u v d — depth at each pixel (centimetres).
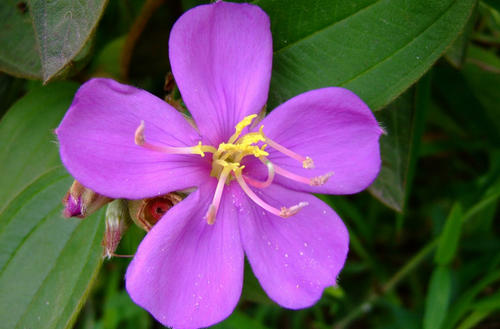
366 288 31
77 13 22
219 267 22
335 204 31
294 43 24
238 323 28
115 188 21
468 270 30
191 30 22
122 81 29
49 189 25
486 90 30
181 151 22
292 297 22
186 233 22
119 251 29
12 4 25
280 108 22
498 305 27
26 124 26
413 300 31
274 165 23
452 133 32
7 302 24
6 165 26
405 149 27
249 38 22
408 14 24
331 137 23
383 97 24
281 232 23
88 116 21
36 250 24
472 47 30
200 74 22
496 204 31
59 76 25
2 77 28
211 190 23
